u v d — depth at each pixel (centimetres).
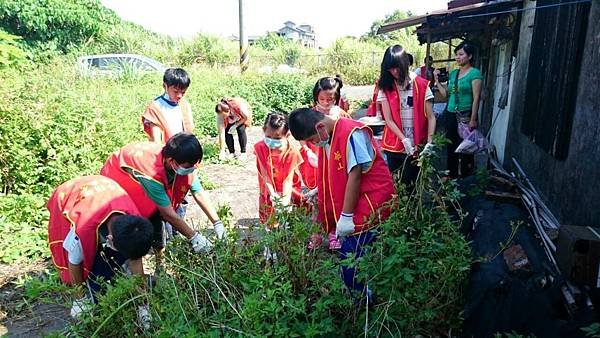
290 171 401
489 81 862
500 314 279
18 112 613
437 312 281
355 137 293
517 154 602
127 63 1413
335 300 251
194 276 271
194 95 1302
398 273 252
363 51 2772
